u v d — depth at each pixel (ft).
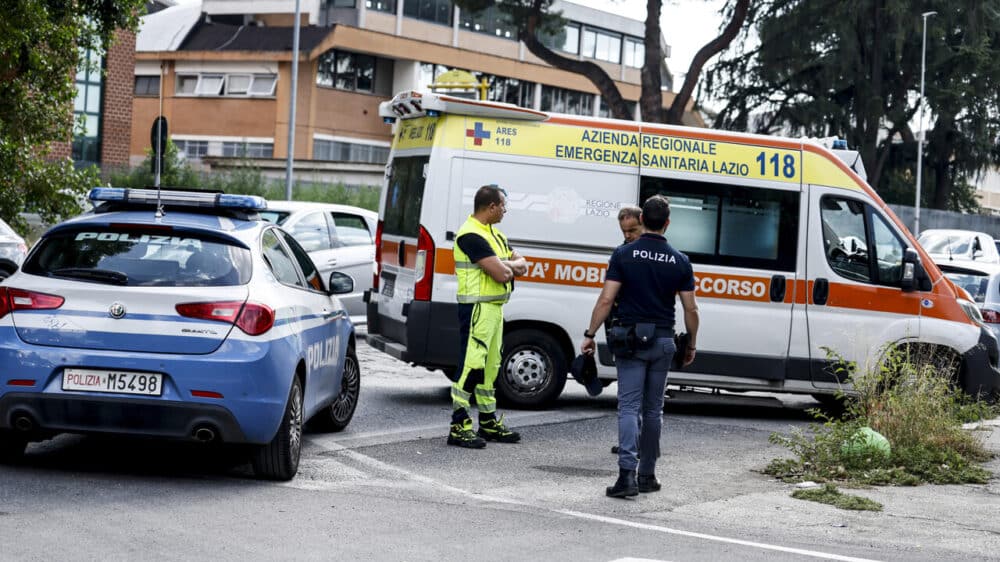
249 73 199.11
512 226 38.04
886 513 25.63
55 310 24.34
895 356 35.42
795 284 39.40
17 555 18.74
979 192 318.65
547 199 38.19
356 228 56.18
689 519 24.39
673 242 38.91
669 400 44.68
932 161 180.14
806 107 158.61
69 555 18.90
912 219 174.09
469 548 20.70
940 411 33.47
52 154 129.80
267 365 24.50
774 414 42.45
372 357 52.34
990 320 49.65
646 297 26.21
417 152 39.24
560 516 23.89
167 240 25.39
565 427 36.06
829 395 41.88
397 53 209.26
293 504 23.72
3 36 56.54
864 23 154.81
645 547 21.40
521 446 32.55
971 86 162.20
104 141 141.69
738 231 39.22
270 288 25.81
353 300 55.11
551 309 38.27
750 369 39.14
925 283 40.22
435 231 37.40
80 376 24.07
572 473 28.99
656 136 38.99
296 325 26.53
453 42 228.84
